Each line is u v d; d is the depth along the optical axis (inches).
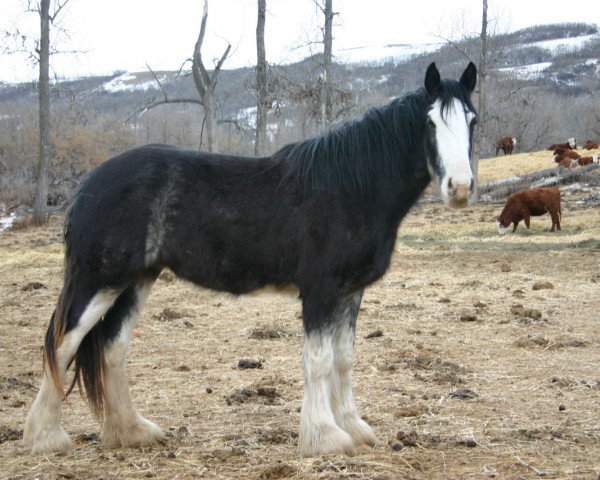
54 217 1178.0
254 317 390.3
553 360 295.9
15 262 627.8
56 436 192.9
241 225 194.7
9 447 196.2
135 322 203.8
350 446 186.7
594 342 327.0
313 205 190.4
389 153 193.9
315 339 187.5
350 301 198.5
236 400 242.5
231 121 994.1
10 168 1653.5
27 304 429.7
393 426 214.2
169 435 205.8
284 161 200.1
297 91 1053.8
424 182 198.2
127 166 197.8
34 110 1833.2
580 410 228.2
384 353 306.8
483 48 1176.8
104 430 198.4
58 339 191.0
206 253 197.0
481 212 1047.0
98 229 192.7
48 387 192.4
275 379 266.1
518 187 1253.7
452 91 187.2
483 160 1680.6
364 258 190.9
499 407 232.8
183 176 198.2
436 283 492.1
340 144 193.9
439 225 908.6
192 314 396.5
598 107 2529.5
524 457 184.4
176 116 1785.2
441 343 327.0
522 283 492.1
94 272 192.5
